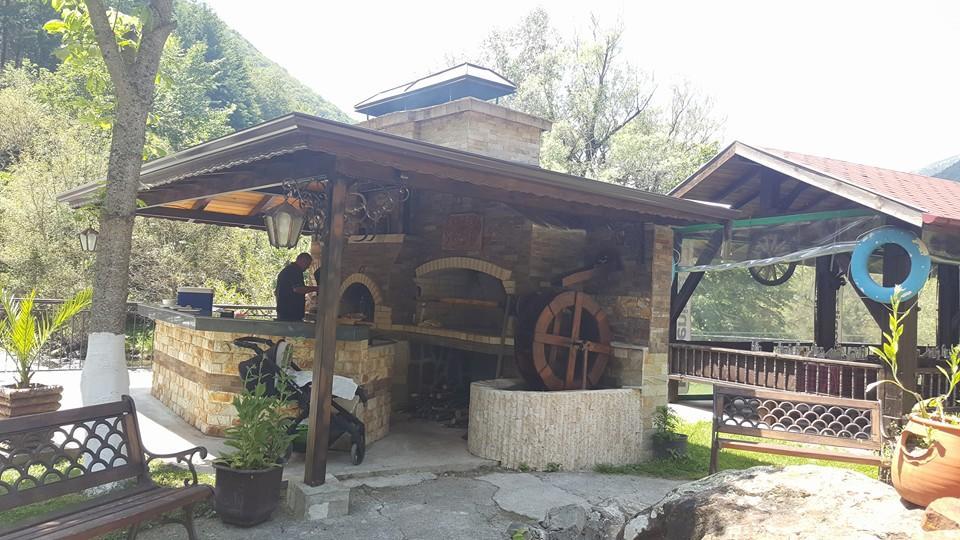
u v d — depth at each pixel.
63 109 20.56
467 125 10.28
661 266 7.94
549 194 6.16
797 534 2.83
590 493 6.16
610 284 8.39
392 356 7.81
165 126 26.00
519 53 27.33
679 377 10.38
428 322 9.59
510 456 6.86
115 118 5.42
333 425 6.31
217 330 6.95
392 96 12.62
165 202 7.52
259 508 4.75
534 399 6.91
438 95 12.13
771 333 18.30
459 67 11.91
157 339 9.15
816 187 8.89
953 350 3.31
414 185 5.57
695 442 8.93
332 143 4.67
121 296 5.38
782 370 9.02
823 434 6.18
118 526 3.56
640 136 23.34
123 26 5.73
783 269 12.23
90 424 5.46
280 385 5.74
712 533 3.06
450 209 9.51
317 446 5.22
